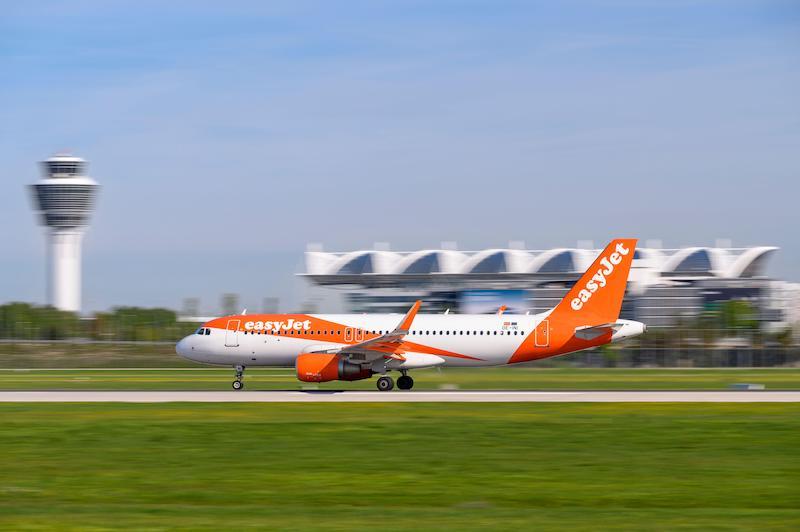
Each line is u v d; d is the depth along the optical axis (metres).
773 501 72.56
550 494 75.06
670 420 117.12
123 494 75.38
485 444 98.62
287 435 104.62
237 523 63.31
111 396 151.00
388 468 85.88
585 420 117.12
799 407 132.00
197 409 129.50
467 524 62.97
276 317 168.88
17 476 82.56
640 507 70.56
